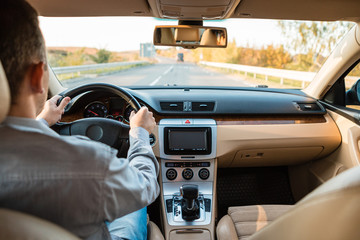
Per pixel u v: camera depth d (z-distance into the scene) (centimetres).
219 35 256
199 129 257
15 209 70
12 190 69
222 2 210
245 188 332
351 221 59
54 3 234
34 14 72
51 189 70
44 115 145
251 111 266
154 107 262
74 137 81
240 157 276
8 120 72
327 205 60
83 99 244
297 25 522
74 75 409
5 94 64
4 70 68
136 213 173
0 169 68
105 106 251
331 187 62
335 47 278
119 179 78
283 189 337
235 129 262
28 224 62
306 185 318
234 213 206
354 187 57
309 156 289
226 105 268
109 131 183
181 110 264
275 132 267
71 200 72
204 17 249
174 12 237
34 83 74
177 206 247
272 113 268
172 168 260
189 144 256
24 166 69
